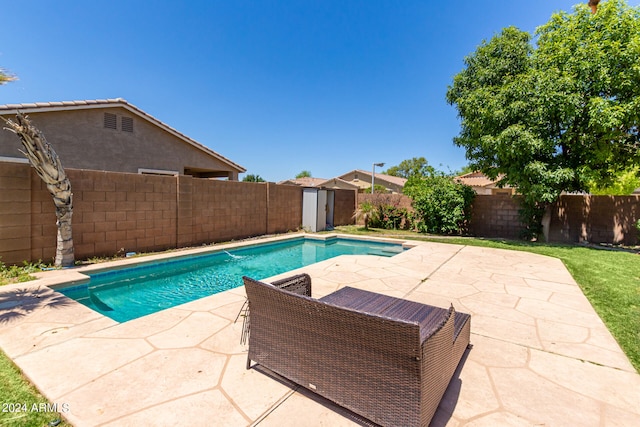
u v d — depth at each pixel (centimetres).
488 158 1087
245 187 1025
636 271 611
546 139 926
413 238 1120
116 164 1177
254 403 207
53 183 534
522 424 192
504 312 389
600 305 414
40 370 240
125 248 695
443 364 200
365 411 181
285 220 1226
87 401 204
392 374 171
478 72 1040
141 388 220
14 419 186
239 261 824
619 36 834
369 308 282
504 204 1202
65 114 1051
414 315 268
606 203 1025
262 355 235
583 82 862
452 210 1238
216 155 1505
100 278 569
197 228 861
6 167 518
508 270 618
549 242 1065
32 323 330
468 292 471
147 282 620
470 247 920
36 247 558
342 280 530
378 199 1579
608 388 232
